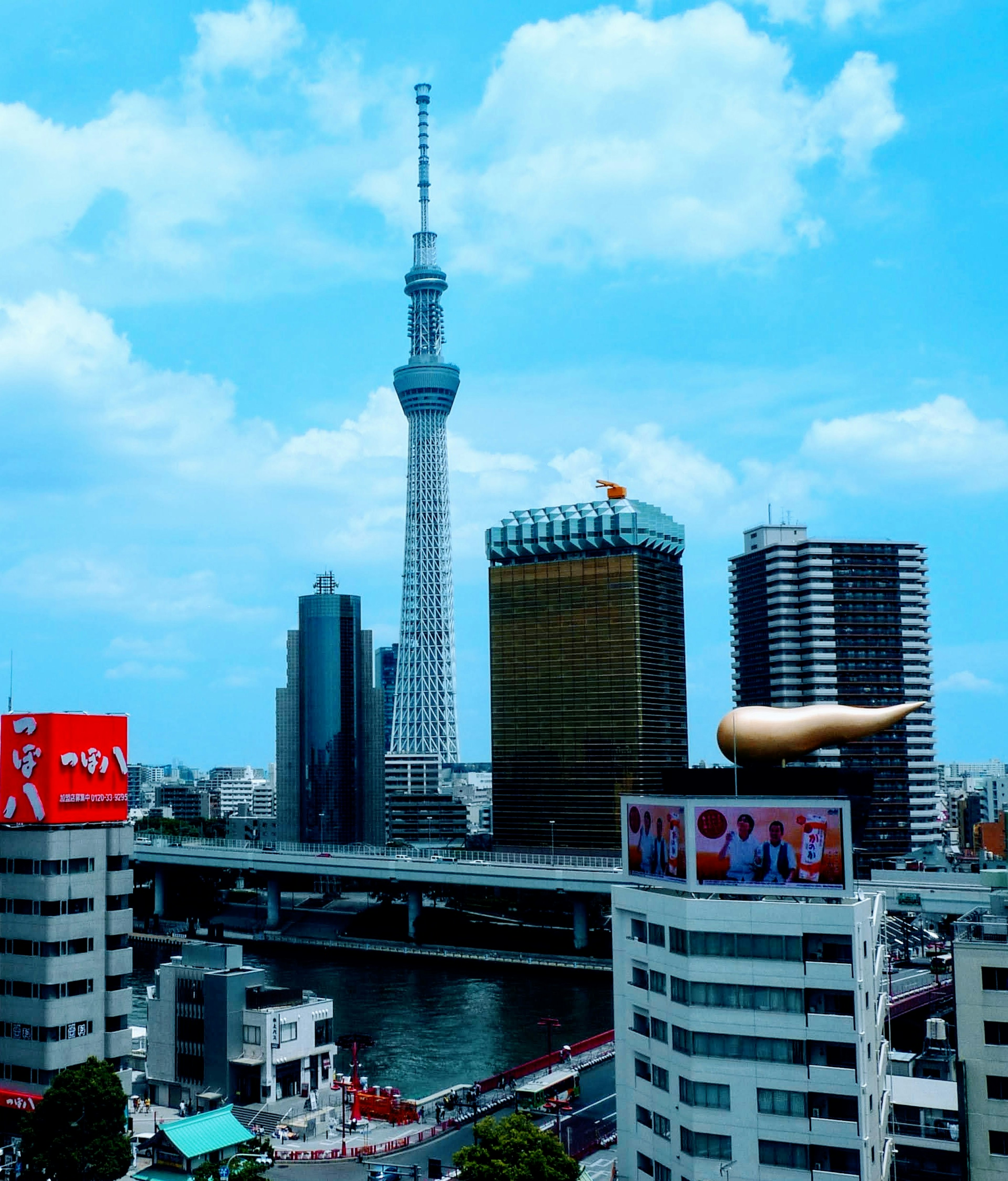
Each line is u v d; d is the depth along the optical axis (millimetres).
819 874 98500
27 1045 139500
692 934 99812
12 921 142250
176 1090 172000
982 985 105500
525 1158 104750
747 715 109250
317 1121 159125
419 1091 182125
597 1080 177125
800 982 96688
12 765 144625
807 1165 94875
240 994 172250
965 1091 105188
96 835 146000
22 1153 123875
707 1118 97688
